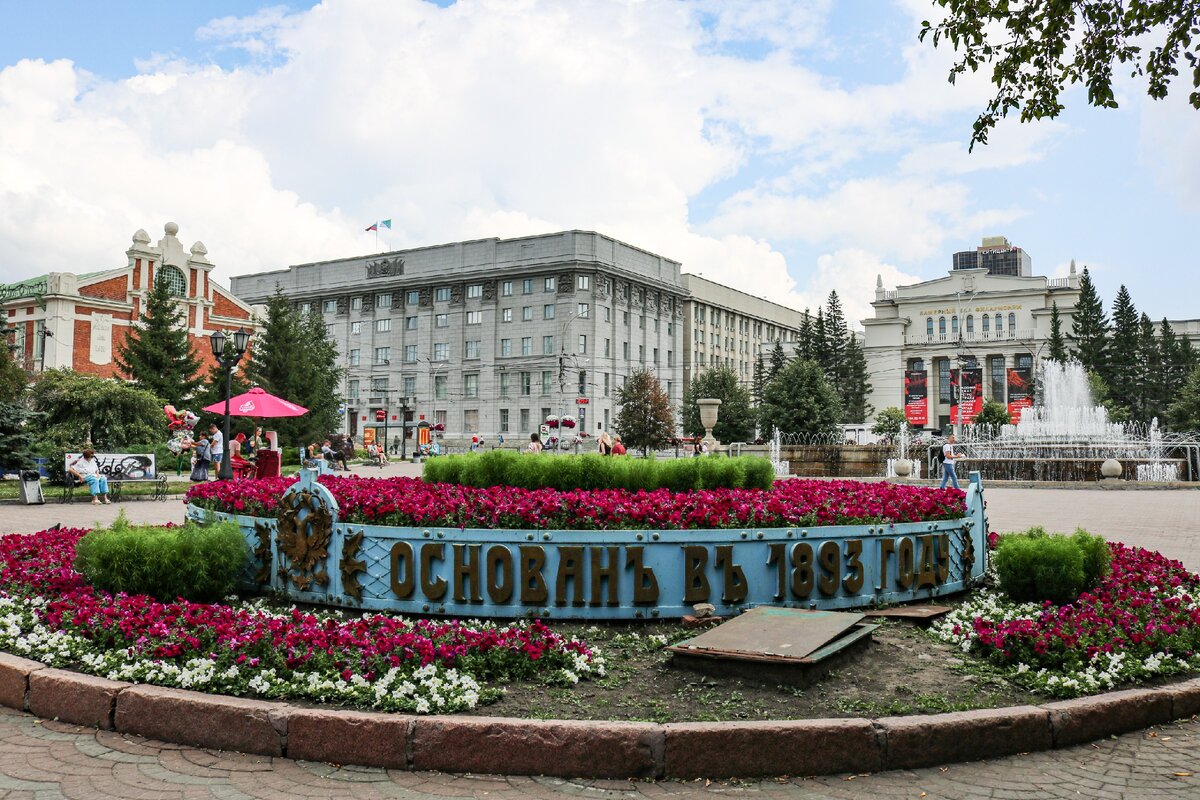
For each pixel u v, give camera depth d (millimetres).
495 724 4199
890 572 7250
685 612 6527
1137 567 8078
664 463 8875
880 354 104625
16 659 5297
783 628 5648
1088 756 4480
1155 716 4938
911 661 5695
